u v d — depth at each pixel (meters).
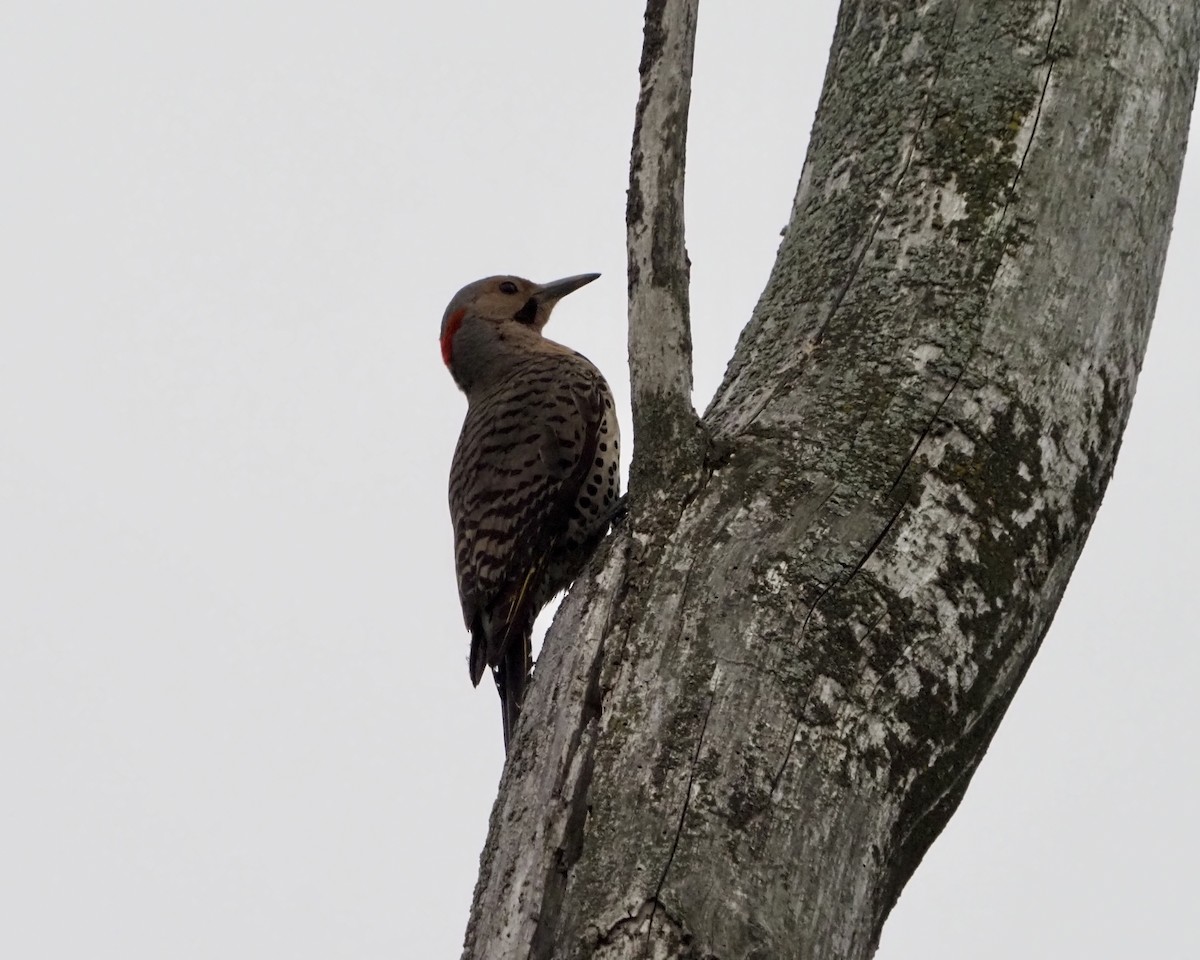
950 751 6.57
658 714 6.25
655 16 7.27
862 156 7.96
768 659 6.35
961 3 8.09
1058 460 7.11
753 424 7.16
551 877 6.01
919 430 6.96
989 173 7.59
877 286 7.45
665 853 5.89
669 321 7.09
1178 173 8.03
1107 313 7.43
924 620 6.59
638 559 6.79
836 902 5.99
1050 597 7.04
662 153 7.20
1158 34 7.99
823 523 6.71
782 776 6.11
